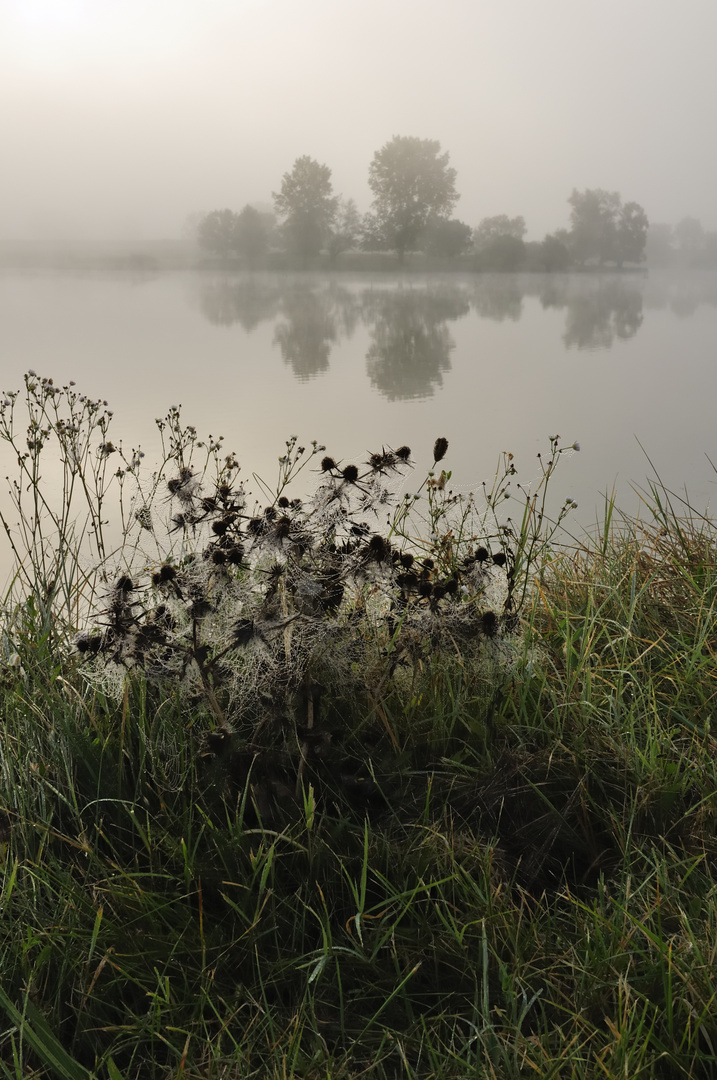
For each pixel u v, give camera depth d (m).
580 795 1.99
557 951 1.64
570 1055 1.39
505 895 1.74
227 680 2.01
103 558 2.84
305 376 13.38
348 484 2.16
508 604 2.28
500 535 2.51
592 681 2.38
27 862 1.81
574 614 2.75
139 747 2.08
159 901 1.73
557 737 2.17
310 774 2.02
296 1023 1.48
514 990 1.54
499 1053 1.43
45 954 1.57
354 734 2.13
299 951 1.71
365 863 1.67
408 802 2.04
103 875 1.78
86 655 2.07
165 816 1.93
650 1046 1.45
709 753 2.12
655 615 2.80
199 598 1.93
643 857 1.85
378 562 2.05
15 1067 1.40
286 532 1.95
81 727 2.15
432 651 2.12
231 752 1.96
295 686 2.03
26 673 2.38
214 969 1.59
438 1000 1.58
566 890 1.77
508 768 2.06
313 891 1.78
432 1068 1.42
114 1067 1.37
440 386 12.31
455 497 2.65
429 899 1.71
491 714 2.24
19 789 1.95
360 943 1.65
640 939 1.63
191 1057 1.47
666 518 3.33
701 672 2.44
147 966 1.64
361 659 2.21
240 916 1.71
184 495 2.29
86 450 3.09
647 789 2.00
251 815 1.96
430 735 2.17
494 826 1.97
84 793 2.00
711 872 1.83
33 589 2.78
